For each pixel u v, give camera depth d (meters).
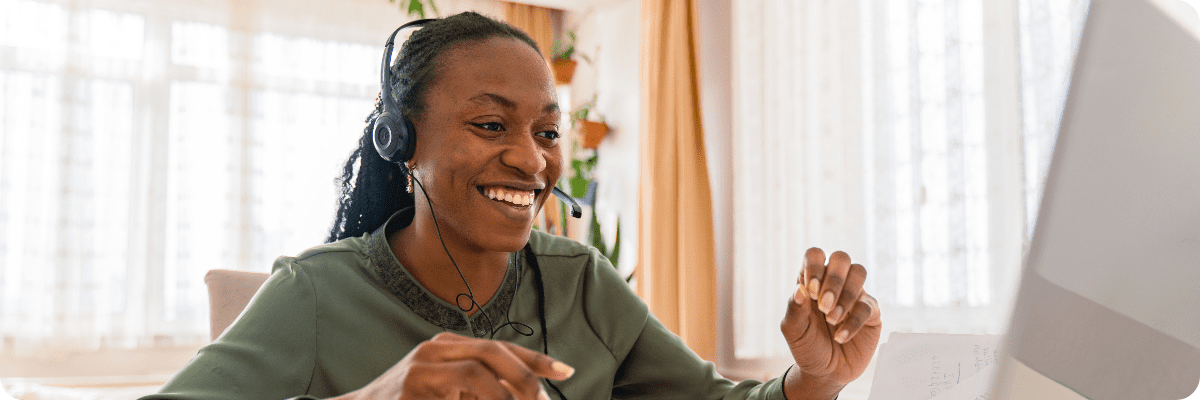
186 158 3.72
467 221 0.71
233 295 1.49
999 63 1.98
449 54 0.72
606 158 4.33
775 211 2.75
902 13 2.29
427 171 0.73
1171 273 0.33
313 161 3.95
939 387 0.73
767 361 2.75
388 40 0.78
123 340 3.53
